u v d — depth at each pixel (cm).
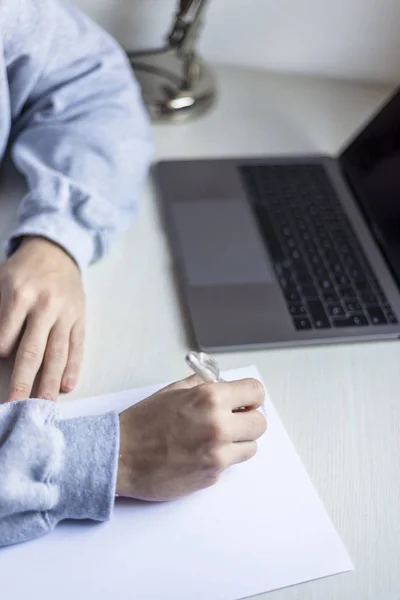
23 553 49
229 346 65
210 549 50
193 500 53
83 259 69
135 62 99
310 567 50
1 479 48
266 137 94
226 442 52
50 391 58
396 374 66
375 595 50
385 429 61
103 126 77
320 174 88
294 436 59
